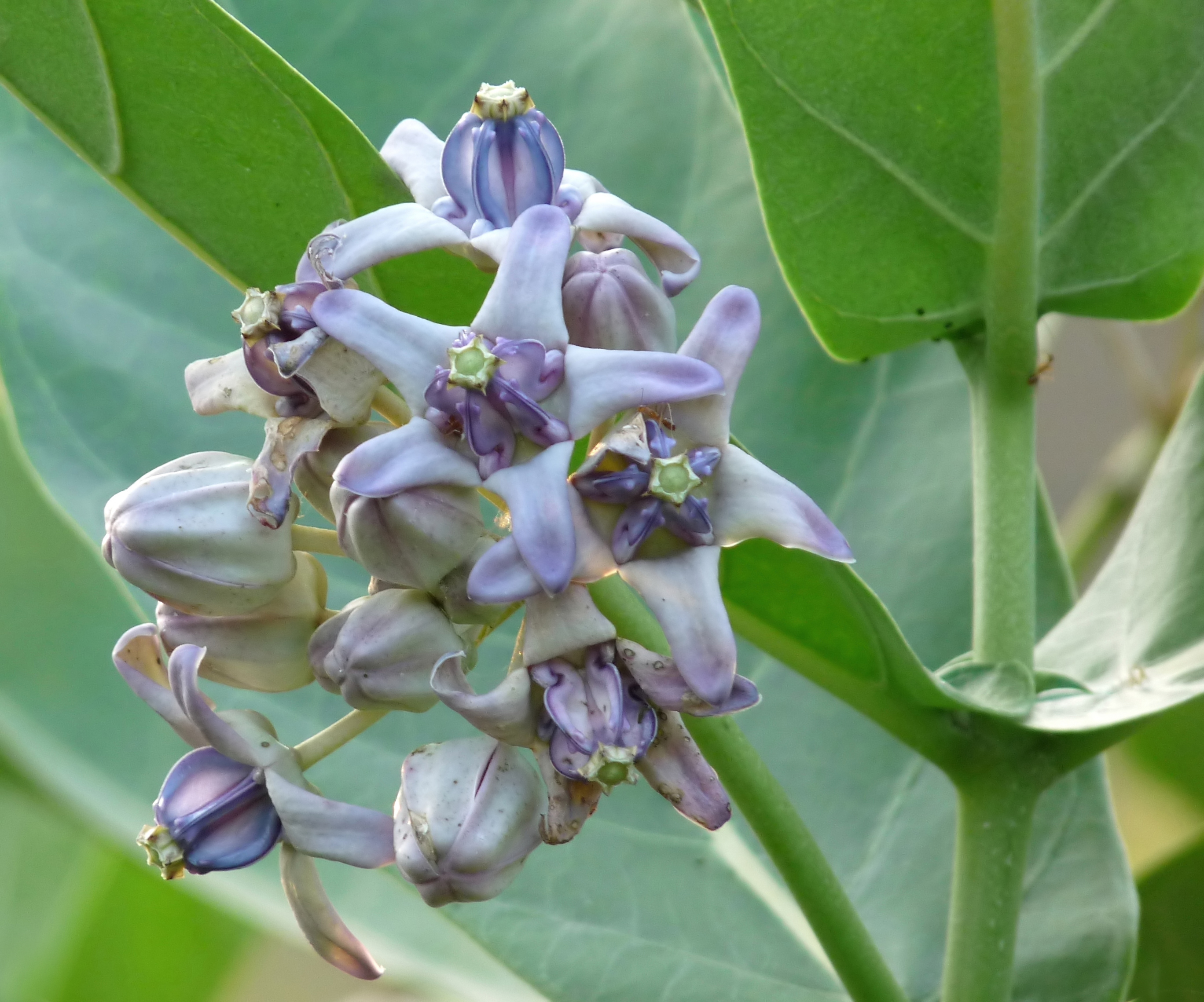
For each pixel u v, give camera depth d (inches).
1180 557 20.3
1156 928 21.9
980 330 20.1
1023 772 19.5
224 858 18.4
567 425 17.9
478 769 18.3
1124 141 19.7
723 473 18.2
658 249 18.7
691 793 18.1
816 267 20.0
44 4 18.7
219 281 22.7
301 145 19.1
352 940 18.6
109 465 22.2
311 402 18.5
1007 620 19.8
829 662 19.6
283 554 18.7
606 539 18.1
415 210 18.4
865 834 21.7
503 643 22.1
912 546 22.1
